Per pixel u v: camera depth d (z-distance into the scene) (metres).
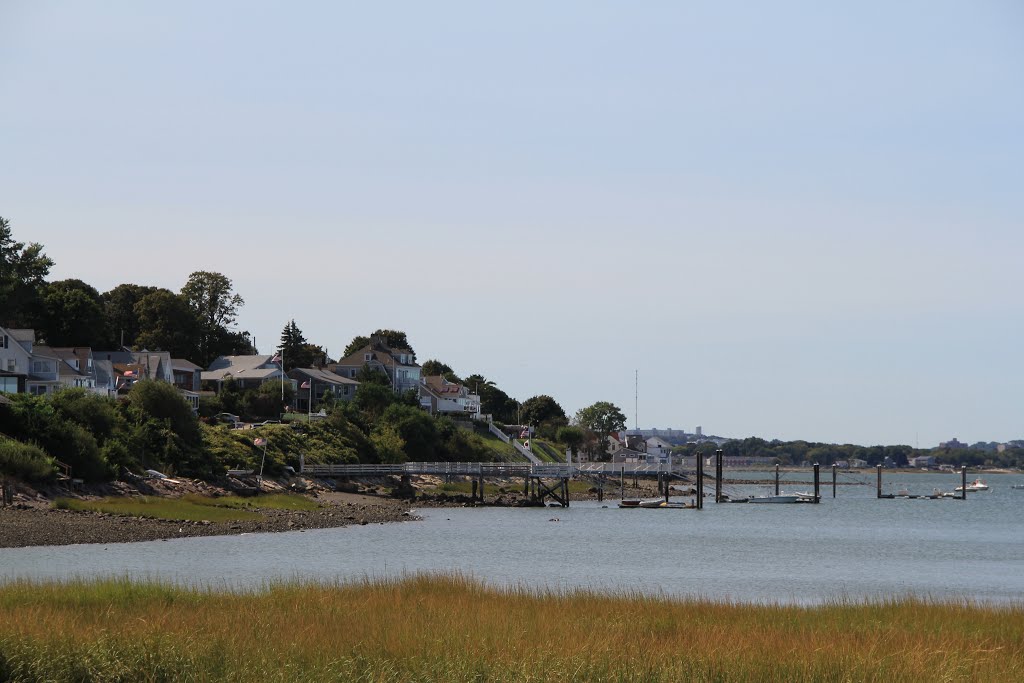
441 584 44.53
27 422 94.00
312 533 92.62
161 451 112.19
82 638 28.33
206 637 29.05
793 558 84.50
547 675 26.42
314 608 36.66
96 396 109.31
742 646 30.86
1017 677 28.38
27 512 81.00
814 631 35.25
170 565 64.12
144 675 25.89
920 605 43.53
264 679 25.50
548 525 113.56
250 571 62.12
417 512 124.94
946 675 27.88
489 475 144.62
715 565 77.44
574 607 39.72
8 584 41.50
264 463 126.56
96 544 73.94
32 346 139.88
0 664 26.03
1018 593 63.34
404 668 26.86
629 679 26.16
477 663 27.27
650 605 41.22
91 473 96.44
